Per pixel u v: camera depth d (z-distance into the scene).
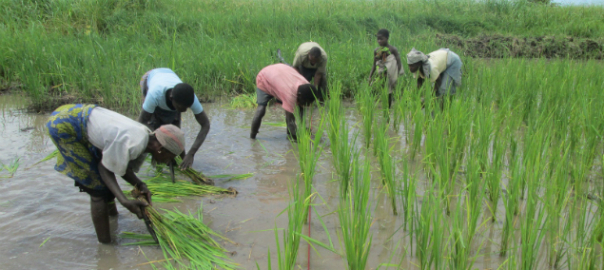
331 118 5.21
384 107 6.73
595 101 5.91
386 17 15.95
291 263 3.08
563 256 3.32
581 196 3.96
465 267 2.87
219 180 4.74
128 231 3.70
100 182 3.28
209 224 3.82
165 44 10.11
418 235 3.27
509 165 4.74
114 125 3.07
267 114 7.53
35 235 3.55
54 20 11.70
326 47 10.84
